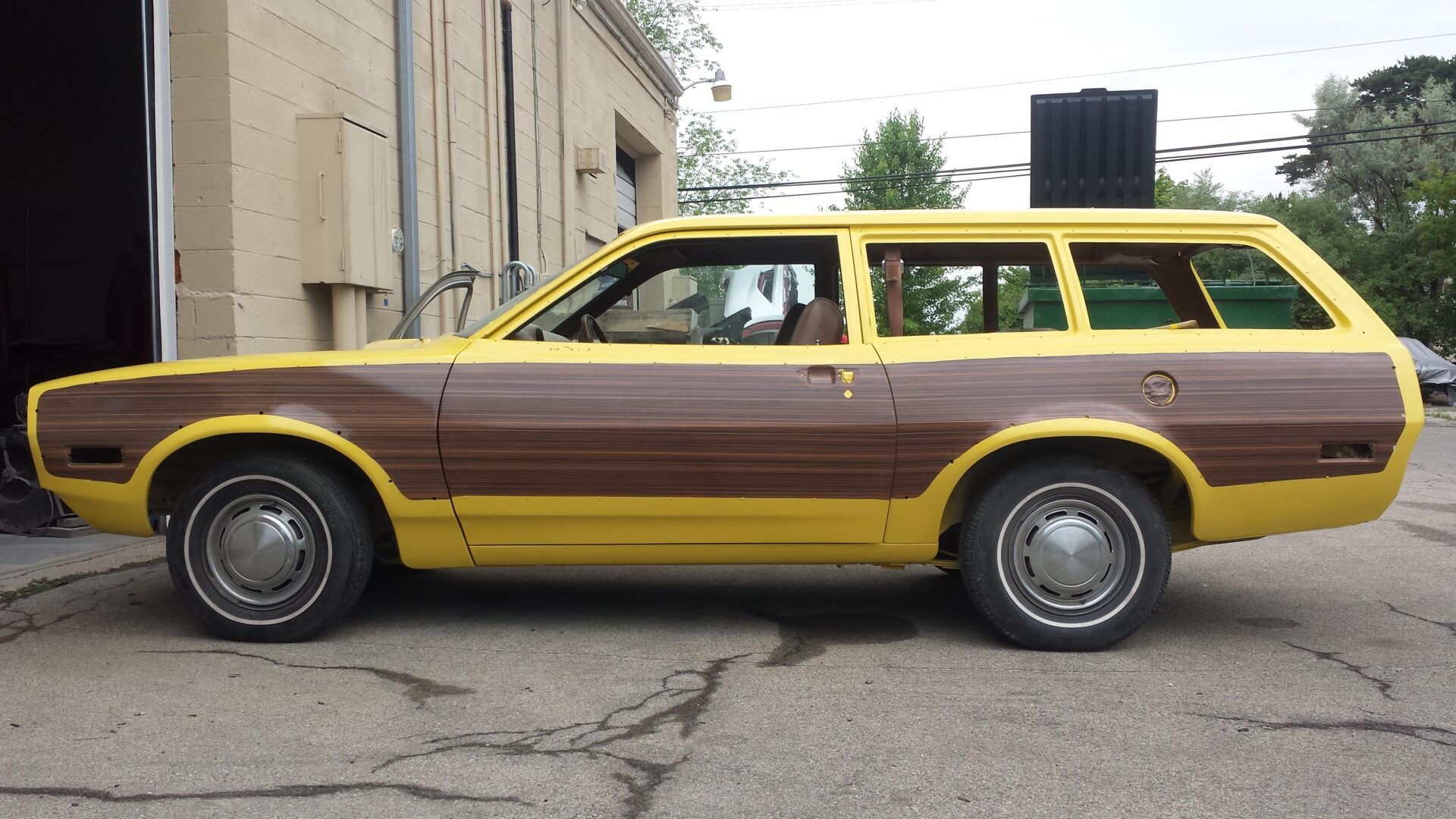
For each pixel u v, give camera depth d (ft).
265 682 12.48
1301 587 18.04
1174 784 9.71
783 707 11.77
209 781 9.64
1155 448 13.60
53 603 16.30
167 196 21.84
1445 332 142.00
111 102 24.20
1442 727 11.19
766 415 13.64
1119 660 13.67
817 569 19.40
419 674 12.86
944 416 13.64
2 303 24.93
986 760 10.27
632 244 14.65
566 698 12.03
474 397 13.70
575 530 14.01
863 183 111.04
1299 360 13.84
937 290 15.55
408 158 29.76
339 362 13.92
